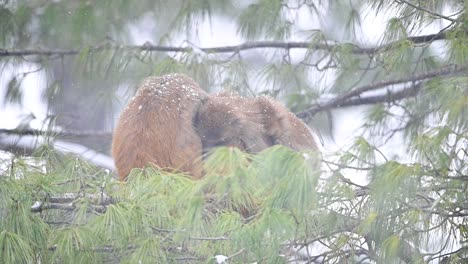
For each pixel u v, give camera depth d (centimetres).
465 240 1195
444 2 1491
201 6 1797
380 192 1095
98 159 1741
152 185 1069
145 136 1276
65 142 1745
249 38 1772
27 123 1742
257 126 1434
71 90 1903
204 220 1098
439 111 1278
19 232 1123
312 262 1183
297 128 1519
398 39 1448
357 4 1802
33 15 1933
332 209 1141
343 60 1680
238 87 1694
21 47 1891
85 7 1922
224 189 998
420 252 1186
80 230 1092
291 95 1777
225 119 1391
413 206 1140
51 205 1164
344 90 1766
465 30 1370
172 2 2011
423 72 1588
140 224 1070
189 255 1110
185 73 1642
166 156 1276
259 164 1001
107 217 1062
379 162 1115
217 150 984
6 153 1262
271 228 1022
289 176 984
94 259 1118
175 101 1334
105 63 1734
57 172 1195
